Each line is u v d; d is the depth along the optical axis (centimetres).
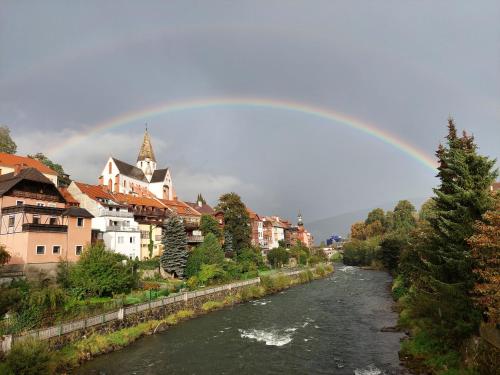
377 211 18012
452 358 2530
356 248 15012
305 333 4034
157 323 4206
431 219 3097
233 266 7394
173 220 6794
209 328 4278
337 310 5316
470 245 2320
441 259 2856
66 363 2942
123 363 3109
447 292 2503
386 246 9656
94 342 3325
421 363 2777
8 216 4897
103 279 4438
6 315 3186
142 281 5581
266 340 3778
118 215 7044
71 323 3228
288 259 10900
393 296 6081
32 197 5328
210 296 5581
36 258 4650
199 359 3219
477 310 2348
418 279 3806
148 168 13550
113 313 3725
